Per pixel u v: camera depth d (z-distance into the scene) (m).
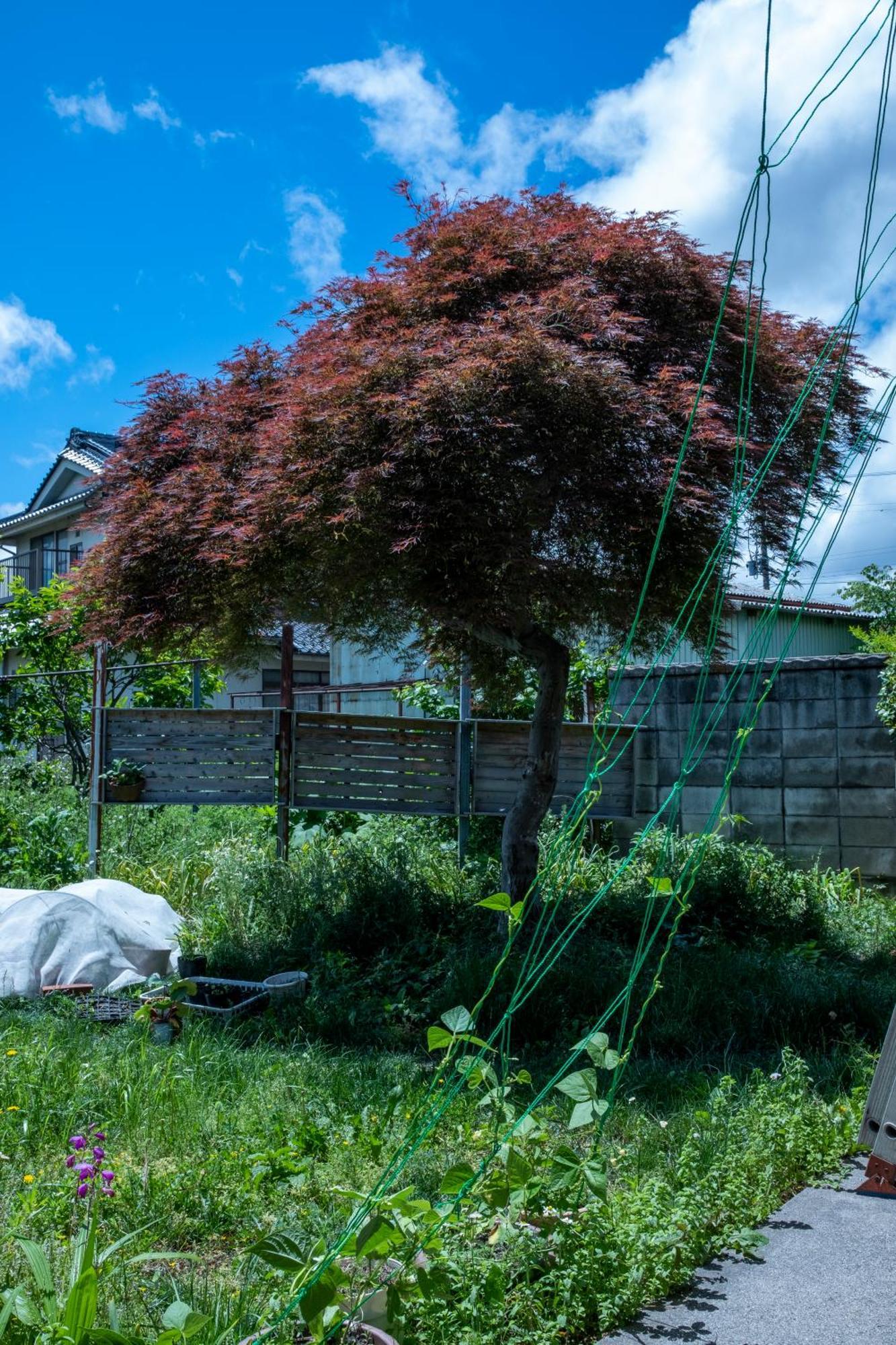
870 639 10.53
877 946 8.33
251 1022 5.93
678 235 7.12
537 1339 2.74
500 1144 3.01
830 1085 4.83
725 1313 2.96
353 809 9.73
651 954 7.39
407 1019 6.25
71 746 13.59
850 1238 3.44
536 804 7.97
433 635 8.92
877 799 10.22
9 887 9.02
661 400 6.38
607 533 6.75
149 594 7.68
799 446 7.12
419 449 6.20
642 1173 3.87
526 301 6.57
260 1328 2.56
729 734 11.05
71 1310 2.27
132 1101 4.38
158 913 7.62
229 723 9.65
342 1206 3.51
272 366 8.03
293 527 6.59
